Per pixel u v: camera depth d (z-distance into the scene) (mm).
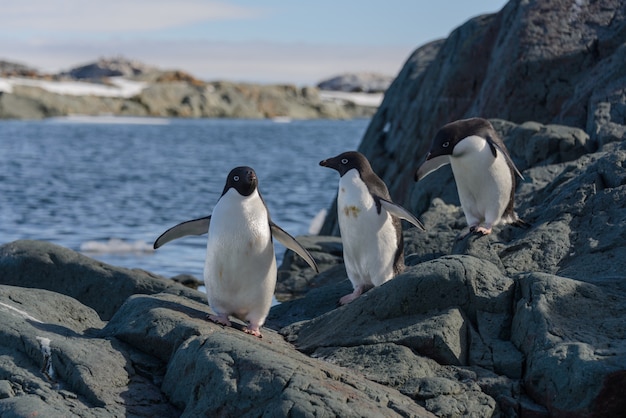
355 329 7535
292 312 9766
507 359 6855
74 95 138000
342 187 9258
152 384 6719
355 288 9516
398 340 7152
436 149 9586
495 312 7344
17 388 6379
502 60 16453
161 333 7047
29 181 33906
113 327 7527
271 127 113750
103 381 6504
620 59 14625
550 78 15750
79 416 6035
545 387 6422
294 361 6270
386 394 6297
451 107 18094
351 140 79562
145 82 170625
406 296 7430
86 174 37844
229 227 7438
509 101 15938
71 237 19375
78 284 10320
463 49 18219
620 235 8750
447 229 11352
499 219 9781
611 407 6094
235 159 50312
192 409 6145
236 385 6016
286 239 7828
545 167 12195
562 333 6711
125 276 10328
